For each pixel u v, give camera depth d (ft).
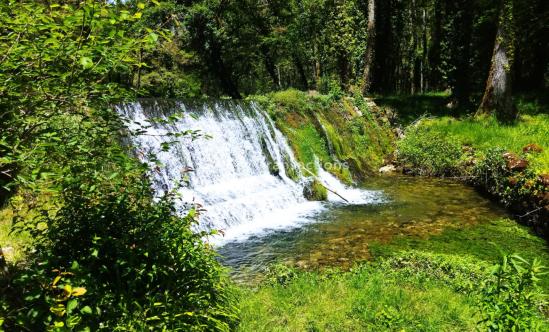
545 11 69.82
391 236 30.78
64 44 9.84
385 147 67.46
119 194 15.07
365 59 86.22
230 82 82.99
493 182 42.06
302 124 53.88
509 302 11.21
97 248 13.08
